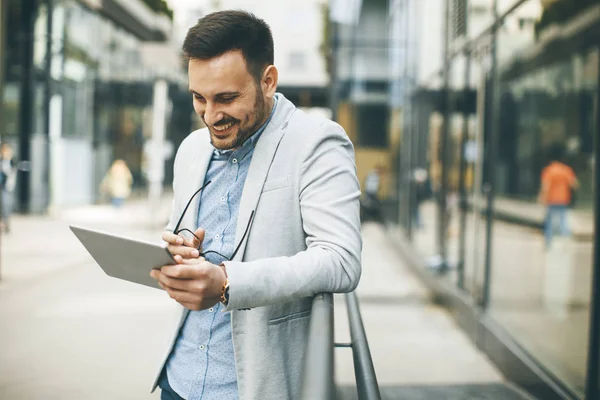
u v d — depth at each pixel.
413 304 6.89
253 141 1.40
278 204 1.33
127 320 5.71
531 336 4.23
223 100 1.27
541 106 4.23
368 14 14.34
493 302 5.09
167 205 21.84
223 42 1.24
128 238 1.13
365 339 1.37
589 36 3.39
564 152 3.78
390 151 13.14
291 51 38.03
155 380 1.49
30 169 15.96
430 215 8.20
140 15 19.92
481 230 5.47
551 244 3.95
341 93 14.46
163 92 13.41
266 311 1.32
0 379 4.12
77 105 17.81
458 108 6.75
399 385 4.24
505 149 4.94
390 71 13.51
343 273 1.24
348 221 1.28
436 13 8.19
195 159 1.49
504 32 5.02
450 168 7.07
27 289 6.89
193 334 1.42
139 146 22.72
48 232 12.12
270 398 1.31
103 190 19.72
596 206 3.23
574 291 3.53
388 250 11.74
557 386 3.49
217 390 1.36
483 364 4.75
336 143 1.35
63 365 4.43
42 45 16.00
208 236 1.41
